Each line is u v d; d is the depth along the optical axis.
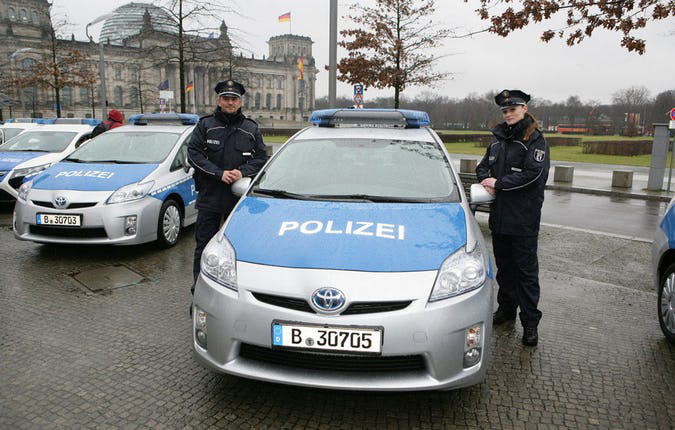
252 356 2.93
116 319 4.51
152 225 6.48
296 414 3.10
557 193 13.94
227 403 3.20
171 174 6.98
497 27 7.08
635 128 70.44
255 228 3.28
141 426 2.95
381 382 2.77
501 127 4.11
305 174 4.04
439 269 2.90
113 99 98.38
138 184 6.39
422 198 3.72
